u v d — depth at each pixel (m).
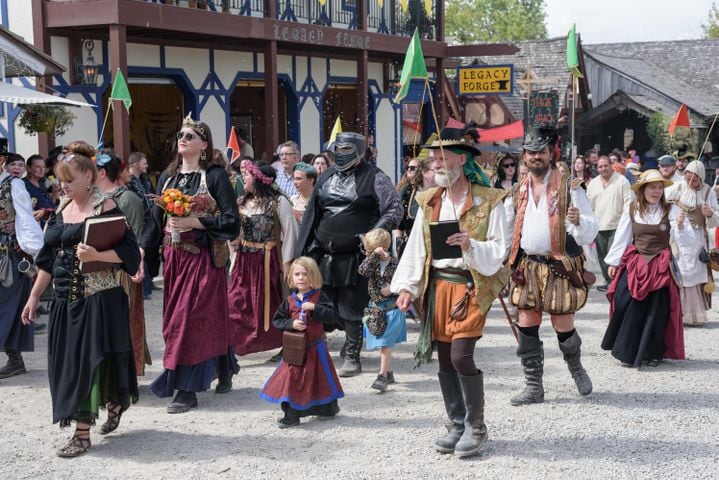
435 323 5.57
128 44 15.76
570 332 6.80
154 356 8.41
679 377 7.55
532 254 6.63
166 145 18.53
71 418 5.61
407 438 5.96
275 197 8.02
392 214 7.59
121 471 5.40
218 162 7.02
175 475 5.33
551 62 38.47
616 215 12.06
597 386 7.25
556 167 6.67
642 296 7.78
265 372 7.81
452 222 5.30
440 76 24.30
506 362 8.09
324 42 18.38
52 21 13.92
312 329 6.24
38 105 12.34
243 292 7.95
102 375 5.74
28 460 5.61
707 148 32.81
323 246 7.72
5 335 7.50
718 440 5.88
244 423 6.33
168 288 6.64
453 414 5.72
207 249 6.64
